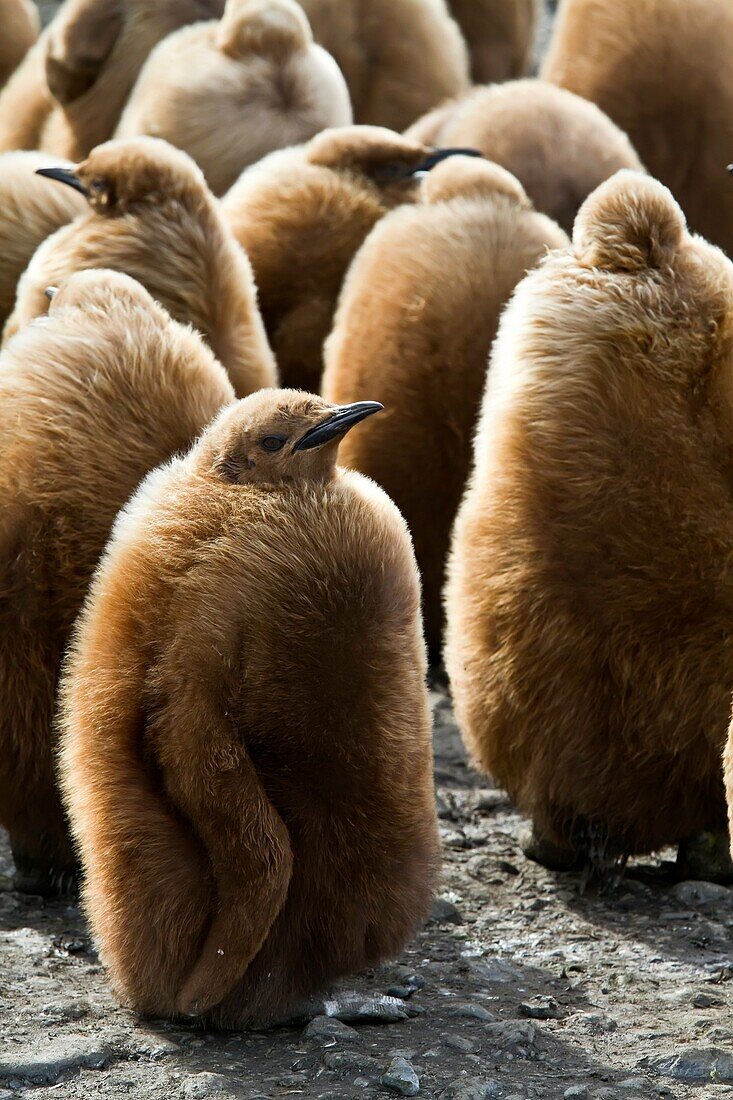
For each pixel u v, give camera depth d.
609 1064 9.42
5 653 10.93
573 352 11.11
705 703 11.17
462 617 11.95
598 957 11.12
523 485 11.28
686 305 11.09
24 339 11.30
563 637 11.27
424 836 9.80
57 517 10.81
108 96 24.72
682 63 21.33
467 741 12.33
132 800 9.32
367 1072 9.24
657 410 10.95
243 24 21.06
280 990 9.80
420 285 14.69
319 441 9.60
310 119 21.17
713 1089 9.08
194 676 9.19
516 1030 9.73
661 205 11.37
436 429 14.80
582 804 11.71
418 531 15.34
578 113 19.78
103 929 9.69
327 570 9.36
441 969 10.90
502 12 28.39
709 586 10.99
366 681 9.39
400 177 17.72
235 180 20.88
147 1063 9.41
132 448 10.95
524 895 12.23
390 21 25.11
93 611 9.79
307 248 17.00
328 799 9.52
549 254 11.81
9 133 26.23
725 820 11.86
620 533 11.03
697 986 10.62
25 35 29.09
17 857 11.99
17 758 11.21
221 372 11.62
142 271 13.39
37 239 16.72
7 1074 9.16
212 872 9.30
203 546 9.48
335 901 9.65
